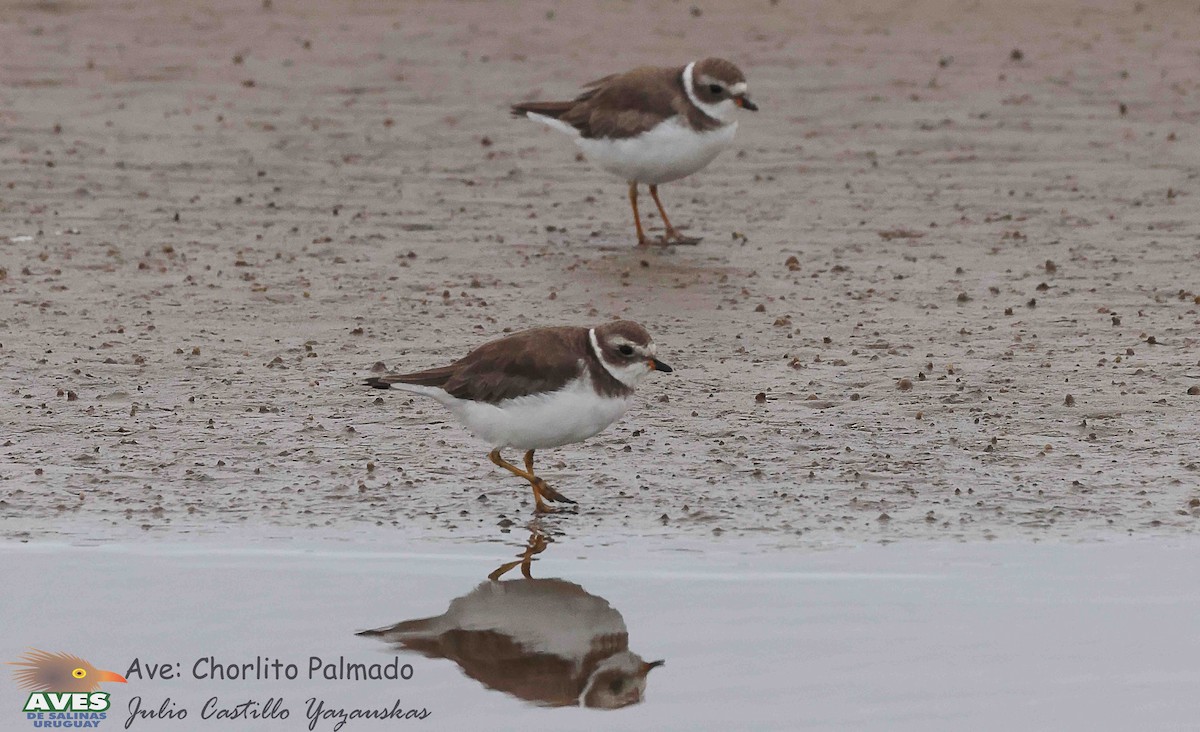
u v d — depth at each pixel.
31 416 13.28
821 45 26.56
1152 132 22.12
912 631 9.65
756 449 12.58
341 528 11.25
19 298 16.30
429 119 23.41
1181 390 13.63
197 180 20.69
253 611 10.06
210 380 14.17
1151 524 11.07
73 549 10.90
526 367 11.12
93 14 28.69
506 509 11.58
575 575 10.48
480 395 11.25
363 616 9.99
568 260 17.72
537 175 21.17
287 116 23.48
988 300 16.20
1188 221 18.70
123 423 13.17
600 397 11.23
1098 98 23.67
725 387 13.94
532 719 8.80
